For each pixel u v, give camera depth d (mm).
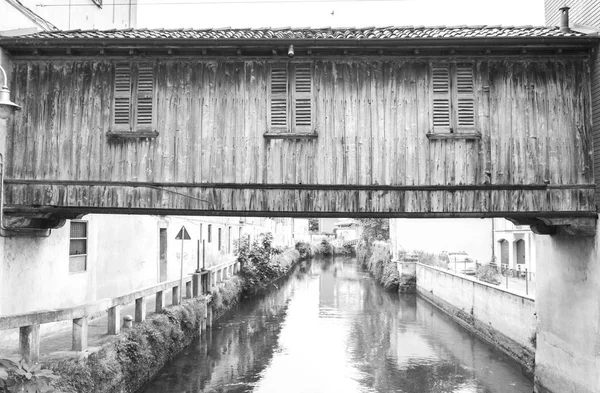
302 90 8938
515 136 8734
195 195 8828
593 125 8633
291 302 24703
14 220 8750
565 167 8664
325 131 8867
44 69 9000
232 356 14180
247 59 8961
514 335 13695
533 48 8570
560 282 10039
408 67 8906
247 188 8836
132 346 10078
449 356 14461
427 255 27359
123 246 15172
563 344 9930
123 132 8828
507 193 8672
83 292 12008
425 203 8727
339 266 49375
